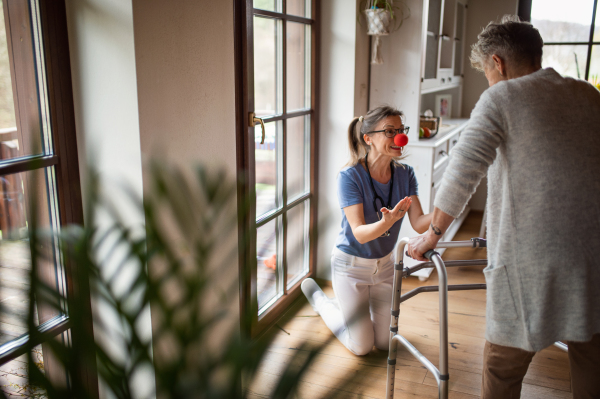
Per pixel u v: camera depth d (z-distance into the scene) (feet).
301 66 8.25
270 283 7.80
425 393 6.19
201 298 1.85
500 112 3.89
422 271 9.66
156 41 4.38
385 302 7.00
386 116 5.97
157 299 1.82
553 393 6.23
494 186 4.04
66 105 4.36
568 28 12.86
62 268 1.98
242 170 6.40
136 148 4.28
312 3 8.29
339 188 6.21
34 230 1.71
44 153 4.25
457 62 13.37
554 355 7.11
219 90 5.58
